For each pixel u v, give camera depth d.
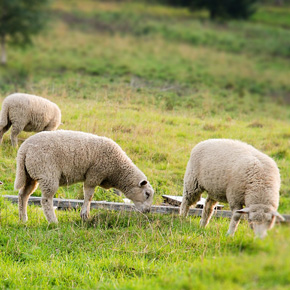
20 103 45.62
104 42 149.50
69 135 32.47
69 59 124.38
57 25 164.12
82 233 29.98
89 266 26.03
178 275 21.78
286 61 152.62
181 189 44.03
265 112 91.31
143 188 34.69
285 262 18.88
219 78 119.44
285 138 61.78
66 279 24.53
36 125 47.03
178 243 28.30
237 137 58.97
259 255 20.44
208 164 31.30
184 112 70.56
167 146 52.59
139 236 29.14
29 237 29.19
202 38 165.62
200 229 31.48
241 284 18.62
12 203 37.06
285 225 23.50
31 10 137.88
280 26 198.88
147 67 118.19
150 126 57.97
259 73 133.88
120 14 190.75
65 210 36.91
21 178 31.59
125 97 73.25
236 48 159.62
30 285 24.12
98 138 33.53
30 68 115.00
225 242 26.09
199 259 24.50
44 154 31.23
